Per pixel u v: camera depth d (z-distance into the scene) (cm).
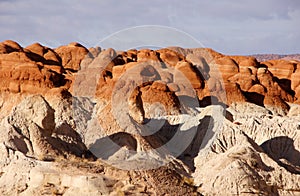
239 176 9919
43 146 10056
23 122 10312
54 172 9344
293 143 12238
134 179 9556
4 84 18088
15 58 18762
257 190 9881
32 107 10481
